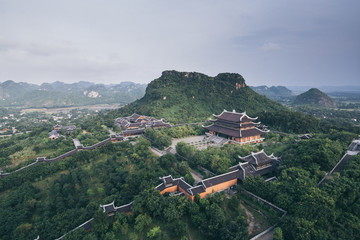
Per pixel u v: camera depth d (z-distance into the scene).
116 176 94.81
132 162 109.62
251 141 139.75
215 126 159.88
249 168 90.81
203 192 78.88
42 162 108.06
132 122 196.88
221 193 76.88
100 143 133.38
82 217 72.25
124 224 67.81
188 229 67.69
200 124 186.25
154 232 62.31
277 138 139.12
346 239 56.16
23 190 88.44
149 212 71.50
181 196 79.38
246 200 79.38
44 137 152.62
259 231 64.88
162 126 178.38
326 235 55.53
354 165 79.25
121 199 80.56
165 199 72.94
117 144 125.62
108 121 190.62
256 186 78.00
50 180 99.69
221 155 104.81
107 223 67.38
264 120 188.75
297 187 71.88
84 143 136.75
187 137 161.50
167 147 134.50
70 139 145.12
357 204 64.81
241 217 66.44
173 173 94.38
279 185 76.19
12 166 114.50
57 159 115.44
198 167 106.00
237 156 105.69
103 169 103.81
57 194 85.56
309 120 165.25
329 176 83.06
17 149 131.38
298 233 56.59
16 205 81.38
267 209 72.81
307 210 62.56
